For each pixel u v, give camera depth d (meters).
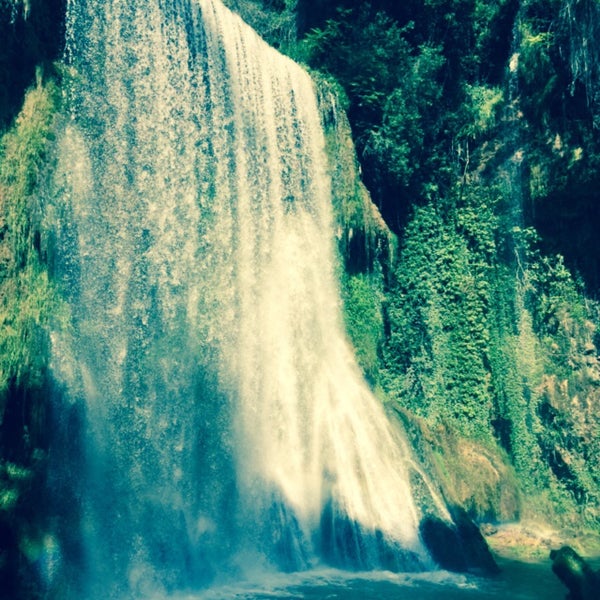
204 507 12.54
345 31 19.48
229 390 13.80
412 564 12.24
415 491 13.55
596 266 17.67
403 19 20.08
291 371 14.95
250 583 11.29
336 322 16.22
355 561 12.26
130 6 13.37
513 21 19.00
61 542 9.91
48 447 10.51
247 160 15.20
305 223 16.17
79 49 12.36
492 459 16.92
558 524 16.45
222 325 14.02
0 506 9.49
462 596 10.69
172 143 13.77
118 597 10.09
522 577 12.01
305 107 16.81
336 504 12.90
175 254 13.44
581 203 17.66
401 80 18.80
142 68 13.43
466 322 17.92
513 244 18.17
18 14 11.20
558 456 17.00
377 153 18.33
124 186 12.74
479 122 18.97
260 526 12.84
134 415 12.17
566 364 17.42
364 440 14.44
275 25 21.02
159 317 12.95
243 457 13.55
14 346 10.17
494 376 17.64
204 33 14.78
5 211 10.45
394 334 17.53
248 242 14.91
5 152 10.62
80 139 12.04
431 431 16.61
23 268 10.56
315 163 16.67
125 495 11.36
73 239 11.64
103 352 11.94
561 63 17.78
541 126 18.06
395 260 18.11
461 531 12.97
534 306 17.86
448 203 18.66
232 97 15.12
